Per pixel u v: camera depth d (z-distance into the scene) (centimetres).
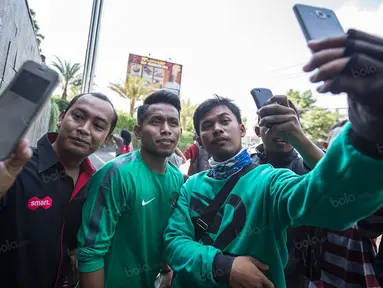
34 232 133
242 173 143
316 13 96
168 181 162
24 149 92
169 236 140
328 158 90
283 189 116
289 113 133
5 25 381
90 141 147
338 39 71
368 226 144
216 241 130
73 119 147
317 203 94
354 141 81
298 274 166
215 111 150
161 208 155
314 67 73
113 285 143
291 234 168
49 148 148
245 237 124
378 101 69
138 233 145
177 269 125
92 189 149
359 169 80
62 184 149
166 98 158
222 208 137
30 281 132
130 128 2345
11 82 97
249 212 128
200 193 147
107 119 153
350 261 152
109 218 140
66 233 150
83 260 132
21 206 133
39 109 96
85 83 562
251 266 112
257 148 221
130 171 149
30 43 671
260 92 155
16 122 93
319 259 165
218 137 145
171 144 154
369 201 87
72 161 153
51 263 137
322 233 165
